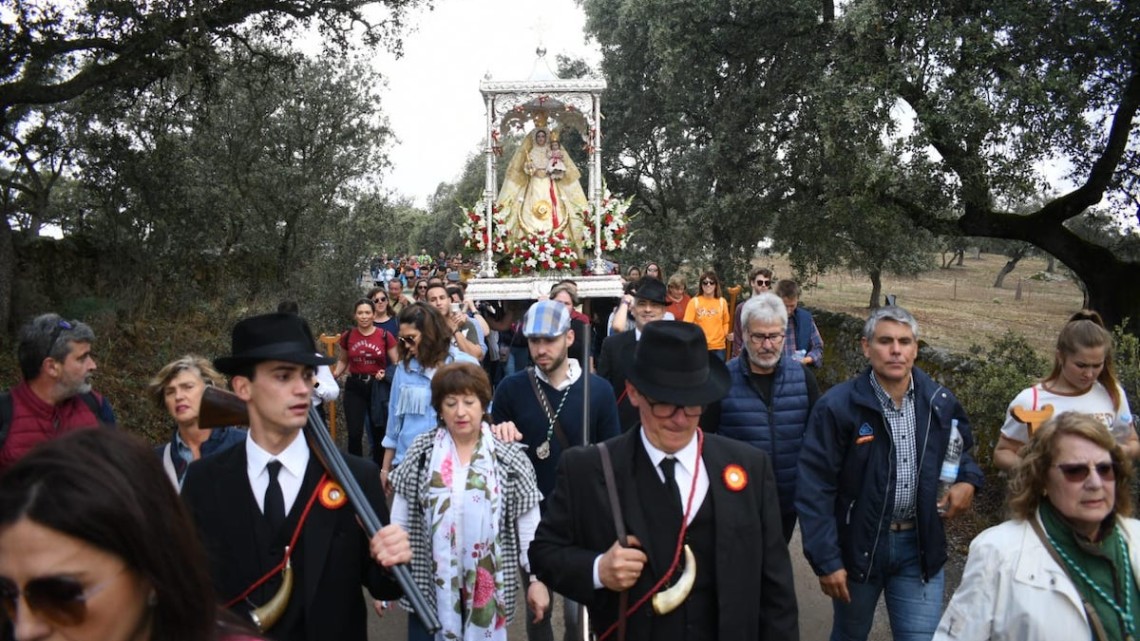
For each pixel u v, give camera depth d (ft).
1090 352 13.70
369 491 9.94
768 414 15.47
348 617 9.30
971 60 35.60
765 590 9.33
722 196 52.80
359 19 44.52
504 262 46.55
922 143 36.40
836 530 13.14
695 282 58.49
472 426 12.89
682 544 9.05
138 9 37.68
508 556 13.11
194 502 9.24
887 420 13.15
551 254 44.57
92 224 51.88
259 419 9.32
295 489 9.40
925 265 87.66
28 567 4.44
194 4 38.01
